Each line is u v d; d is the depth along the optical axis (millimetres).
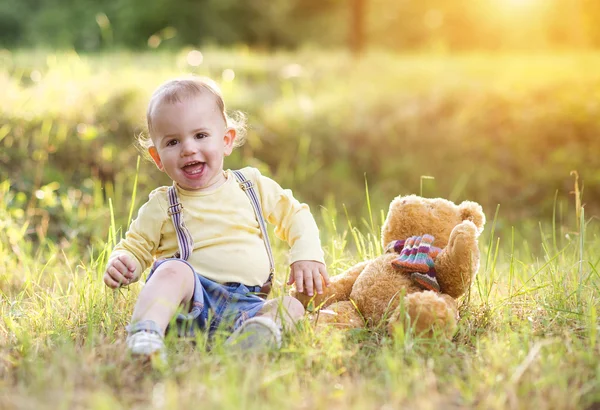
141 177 6434
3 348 2623
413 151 8578
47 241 4504
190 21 23141
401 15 24266
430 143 8672
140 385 2260
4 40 22531
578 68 11219
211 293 2832
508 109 9188
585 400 2156
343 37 24734
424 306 2596
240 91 9266
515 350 2461
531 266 3752
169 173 2949
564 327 2807
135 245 2945
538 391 2131
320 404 2020
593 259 3914
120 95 7559
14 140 6117
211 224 2951
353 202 7637
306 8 24188
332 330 2713
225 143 3098
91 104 7195
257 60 12242
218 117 2998
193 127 2900
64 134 6414
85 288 3328
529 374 2268
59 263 4176
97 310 3037
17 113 6398
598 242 4207
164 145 2934
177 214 2947
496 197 7961
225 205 2994
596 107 9047
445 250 2869
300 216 3133
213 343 2639
